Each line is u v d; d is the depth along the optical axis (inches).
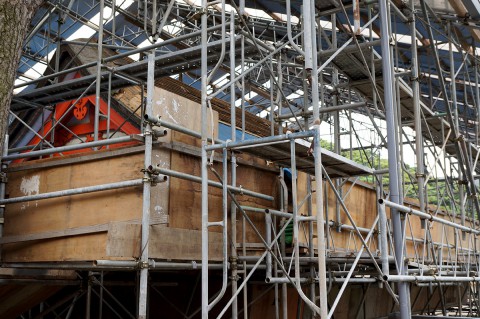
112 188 217.9
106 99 463.8
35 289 269.9
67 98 467.2
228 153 258.5
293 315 304.5
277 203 287.0
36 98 464.8
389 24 297.3
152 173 211.5
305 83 312.8
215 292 295.7
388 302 417.4
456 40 453.4
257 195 265.4
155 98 231.3
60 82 479.5
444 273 341.1
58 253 226.5
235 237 248.4
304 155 248.1
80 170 237.1
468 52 466.3
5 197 254.5
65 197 236.2
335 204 334.3
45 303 335.3
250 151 249.4
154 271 289.0
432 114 413.4
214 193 253.1
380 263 271.1
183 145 236.7
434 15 393.7
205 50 230.4
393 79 292.7
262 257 232.8
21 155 250.1
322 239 188.2
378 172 269.7
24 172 252.2
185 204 236.7
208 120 260.4
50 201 239.8
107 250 197.2
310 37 210.7
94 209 227.5
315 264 272.5
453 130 352.5
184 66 393.1
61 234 225.1
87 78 420.2
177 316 310.8
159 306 318.7
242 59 295.3
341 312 343.3
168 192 229.1
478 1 391.2
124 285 306.8
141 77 411.5
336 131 377.7
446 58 527.2
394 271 271.0
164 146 226.8
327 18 504.7
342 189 345.7
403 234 241.3
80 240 220.8
